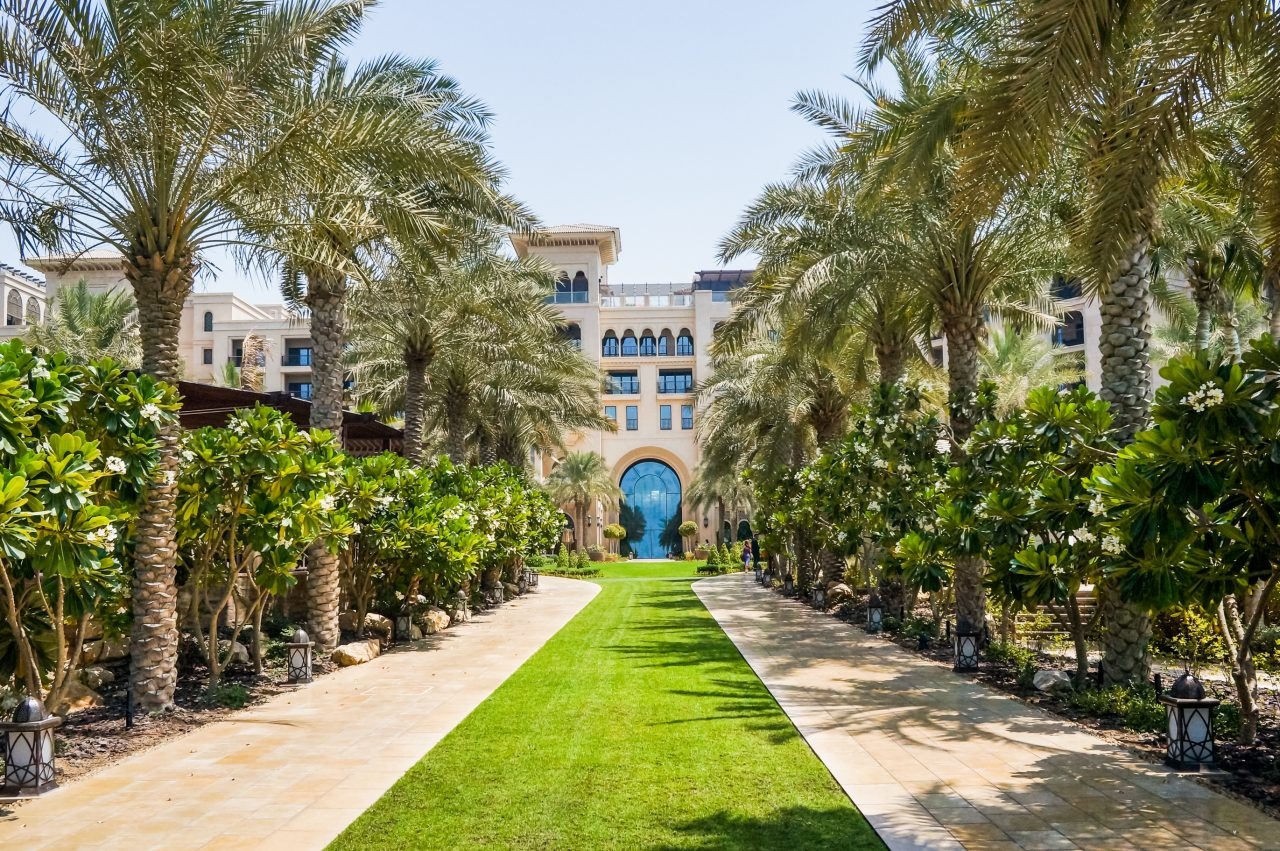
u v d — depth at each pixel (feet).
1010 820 19.17
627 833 18.67
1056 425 30.09
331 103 34.78
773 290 50.52
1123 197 21.90
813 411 82.79
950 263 45.44
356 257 45.39
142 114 31.14
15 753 21.98
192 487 34.09
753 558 143.43
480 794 21.67
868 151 39.91
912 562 40.75
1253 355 19.42
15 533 19.95
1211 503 20.95
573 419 106.32
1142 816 19.33
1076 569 28.78
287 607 51.26
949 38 36.78
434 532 50.06
